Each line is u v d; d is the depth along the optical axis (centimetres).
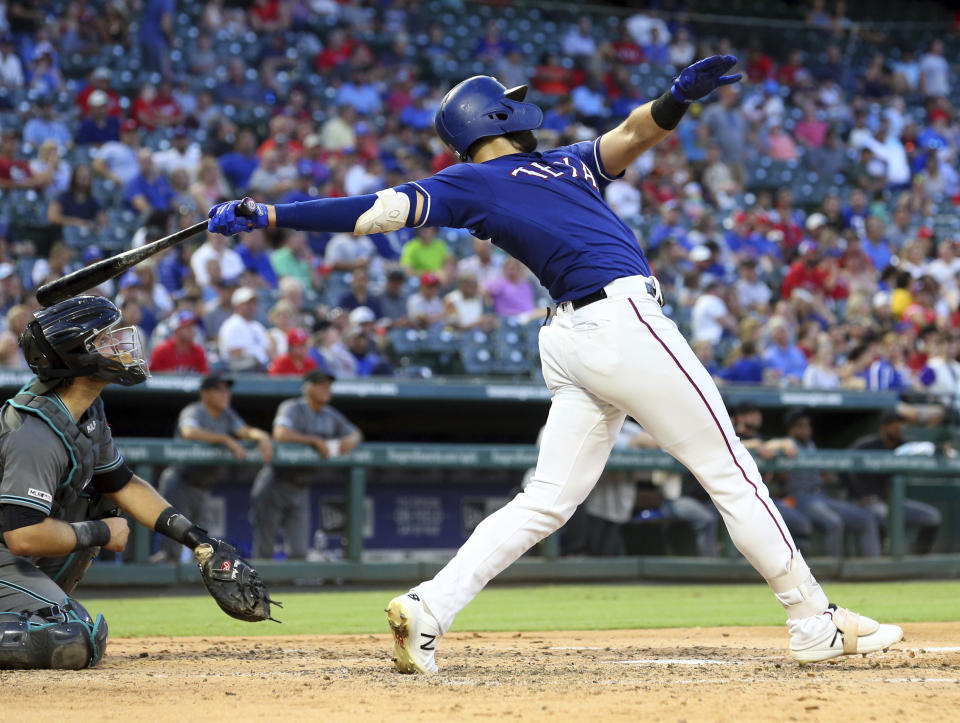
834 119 7944
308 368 3772
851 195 7038
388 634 2212
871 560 3784
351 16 7081
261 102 6162
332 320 4084
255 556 3344
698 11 9025
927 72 8588
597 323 1365
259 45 6544
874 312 5422
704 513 3678
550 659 1647
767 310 5062
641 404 1371
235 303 3866
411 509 3609
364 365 4009
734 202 6394
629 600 3044
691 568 3653
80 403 1519
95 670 1497
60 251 4138
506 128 1442
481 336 4334
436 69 7169
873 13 9425
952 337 5184
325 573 3403
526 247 1398
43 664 1489
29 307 3488
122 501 1612
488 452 3606
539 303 4853
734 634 2162
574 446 1427
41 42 5791
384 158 6056
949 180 7600
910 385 4638
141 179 4872
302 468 3400
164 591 3192
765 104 7625
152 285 4062
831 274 5719
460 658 1662
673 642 1981
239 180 5322
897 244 6600
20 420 1480
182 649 1867
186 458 3259
